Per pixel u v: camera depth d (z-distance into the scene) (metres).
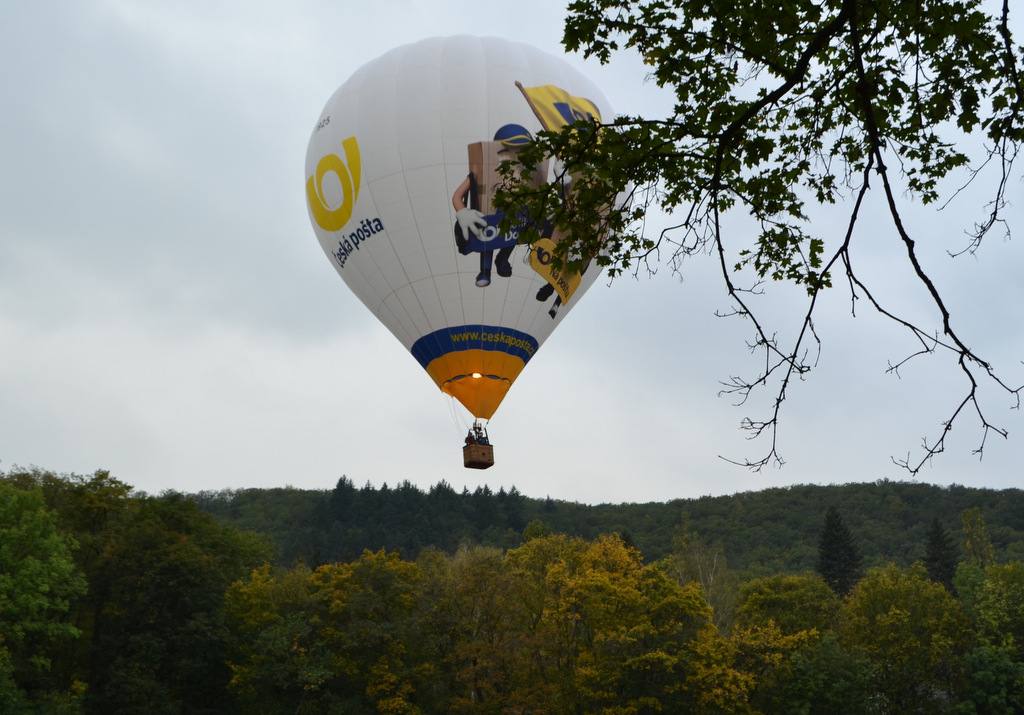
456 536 174.62
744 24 11.93
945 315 8.58
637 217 12.19
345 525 180.00
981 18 11.23
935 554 114.62
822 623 72.62
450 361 42.19
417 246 41.34
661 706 53.16
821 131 12.54
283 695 57.56
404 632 57.09
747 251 12.95
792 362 9.50
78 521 60.78
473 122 41.44
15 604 47.31
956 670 66.44
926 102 11.84
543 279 41.75
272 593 61.53
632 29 12.29
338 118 43.41
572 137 12.01
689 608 56.16
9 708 45.56
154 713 54.19
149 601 58.03
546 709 54.72
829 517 117.69
